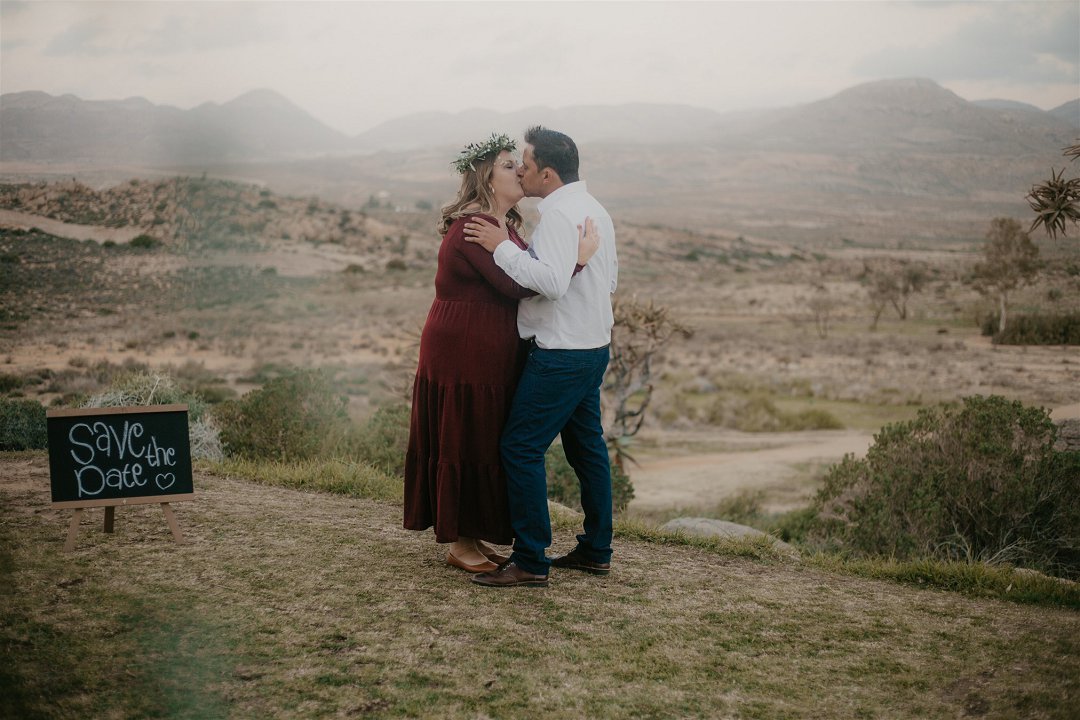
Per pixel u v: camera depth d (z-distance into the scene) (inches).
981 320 1424.7
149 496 165.3
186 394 341.1
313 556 166.6
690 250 5821.9
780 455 935.7
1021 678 125.8
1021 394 480.4
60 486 160.1
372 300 2576.3
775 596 164.6
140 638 122.9
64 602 133.2
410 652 125.3
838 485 337.7
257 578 151.1
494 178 153.1
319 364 1333.7
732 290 3676.2
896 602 165.0
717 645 136.9
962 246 3745.1
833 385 1413.6
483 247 148.8
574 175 152.3
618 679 121.9
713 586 168.9
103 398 316.8
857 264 4532.5
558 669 123.6
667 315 634.8
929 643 141.4
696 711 113.5
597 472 167.0
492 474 156.3
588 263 150.6
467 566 163.3
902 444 319.6
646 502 697.0
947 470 293.7
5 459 255.4
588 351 151.9
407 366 629.9
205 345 1325.0
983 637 144.8
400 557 170.9
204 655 119.5
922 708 116.6
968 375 1205.1
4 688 105.0
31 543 161.9
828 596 166.9
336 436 349.1
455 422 154.4
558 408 152.9
